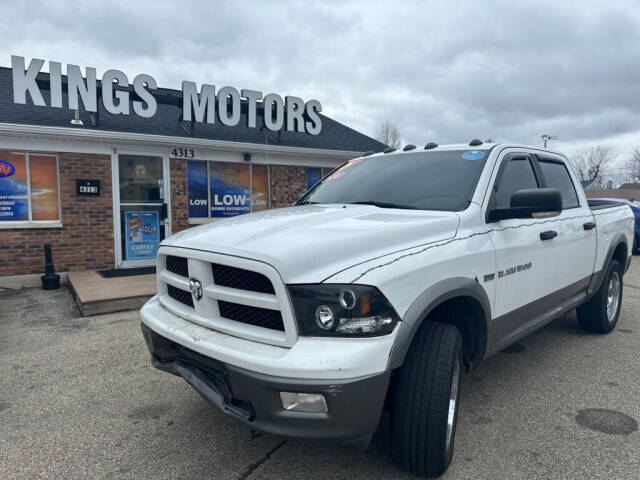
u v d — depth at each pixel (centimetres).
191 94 984
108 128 899
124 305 641
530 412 332
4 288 809
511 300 315
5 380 407
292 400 207
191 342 242
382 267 221
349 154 1160
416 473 250
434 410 234
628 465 266
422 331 247
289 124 1133
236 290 235
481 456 276
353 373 201
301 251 220
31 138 815
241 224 279
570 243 395
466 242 274
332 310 208
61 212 852
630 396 358
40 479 262
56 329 559
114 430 317
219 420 329
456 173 330
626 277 902
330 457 278
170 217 964
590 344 481
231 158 1034
